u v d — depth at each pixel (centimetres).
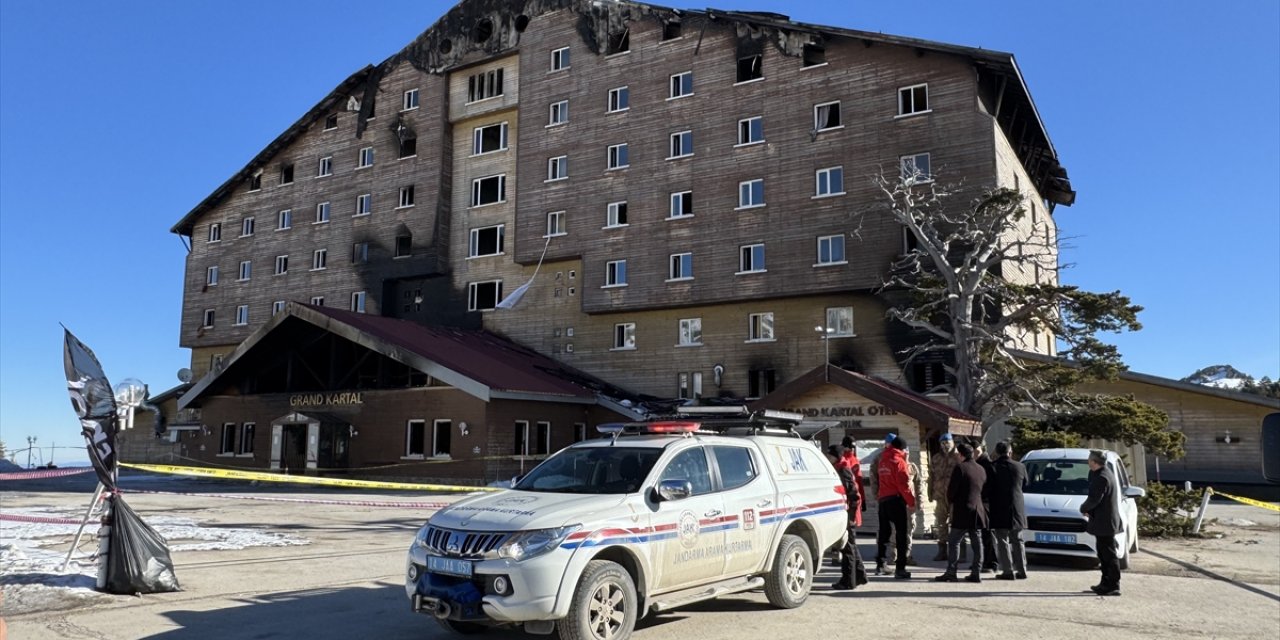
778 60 3547
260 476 1459
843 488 1046
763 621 845
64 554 1141
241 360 3531
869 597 993
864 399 1756
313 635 770
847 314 3344
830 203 3338
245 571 1098
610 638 699
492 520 701
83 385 937
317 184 5028
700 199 3653
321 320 3219
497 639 762
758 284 3456
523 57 4291
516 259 4144
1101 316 2191
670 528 766
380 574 1095
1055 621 871
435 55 4653
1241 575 1233
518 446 3102
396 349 3041
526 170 4188
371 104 4866
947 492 1147
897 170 3200
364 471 3234
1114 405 2050
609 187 3906
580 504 723
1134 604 974
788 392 1831
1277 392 5231
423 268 4456
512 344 4094
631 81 3922
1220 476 2800
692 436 859
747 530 855
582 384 3644
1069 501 1306
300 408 3481
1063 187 4203
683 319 3728
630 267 3797
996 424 2883
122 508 948
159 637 753
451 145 4594
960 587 1077
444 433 3094
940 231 3058
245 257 5316
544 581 661
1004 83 3180
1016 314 2312
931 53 3186
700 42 3747
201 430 3825
